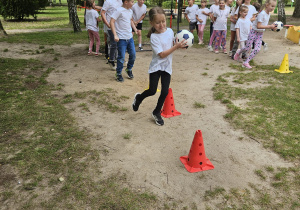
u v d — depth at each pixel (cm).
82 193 248
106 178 270
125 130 368
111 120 396
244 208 235
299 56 809
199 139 281
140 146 330
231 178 275
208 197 248
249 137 350
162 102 375
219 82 569
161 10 333
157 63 354
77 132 355
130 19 544
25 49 913
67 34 1288
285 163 298
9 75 587
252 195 251
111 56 650
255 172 284
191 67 700
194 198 247
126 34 539
